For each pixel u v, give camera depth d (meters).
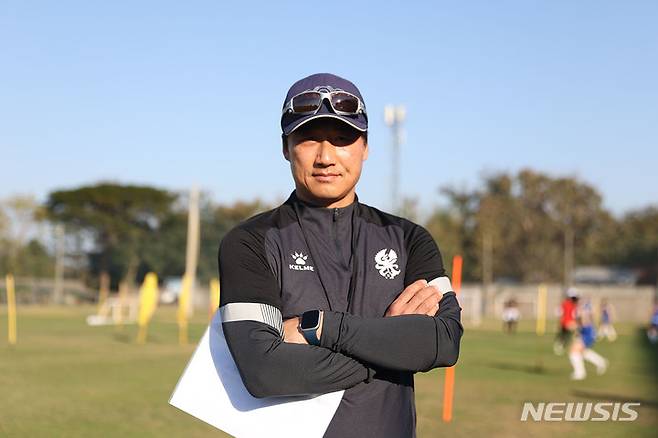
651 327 37.78
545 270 85.94
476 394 14.55
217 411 2.39
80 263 94.25
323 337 2.32
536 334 39.91
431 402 13.42
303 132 2.56
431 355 2.37
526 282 86.12
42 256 92.06
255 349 2.32
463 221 90.94
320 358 2.32
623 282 91.44
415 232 2.66
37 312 60.53
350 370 2.34
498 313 70.31
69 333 34.53
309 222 2.58
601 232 92.38
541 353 25.89
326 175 2.56
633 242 94.62
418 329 2.37
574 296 20.38
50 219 90.19
